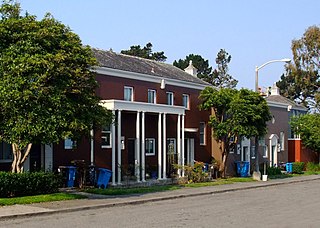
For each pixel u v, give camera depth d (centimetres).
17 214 1576
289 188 3062
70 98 1966
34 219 1545
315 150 5288
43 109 1856
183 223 1465
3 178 1914
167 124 3303
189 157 3556
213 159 3734
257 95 3484
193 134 3588
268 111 3534
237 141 3803
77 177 2480
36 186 2058
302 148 5166
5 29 1917
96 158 2700
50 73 1869
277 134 4866
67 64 1953
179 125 3188
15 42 1936
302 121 5100
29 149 2102
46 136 1869
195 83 3600
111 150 2792
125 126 2944
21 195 2000
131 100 2991
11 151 2316
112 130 2672
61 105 1891
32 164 2389
